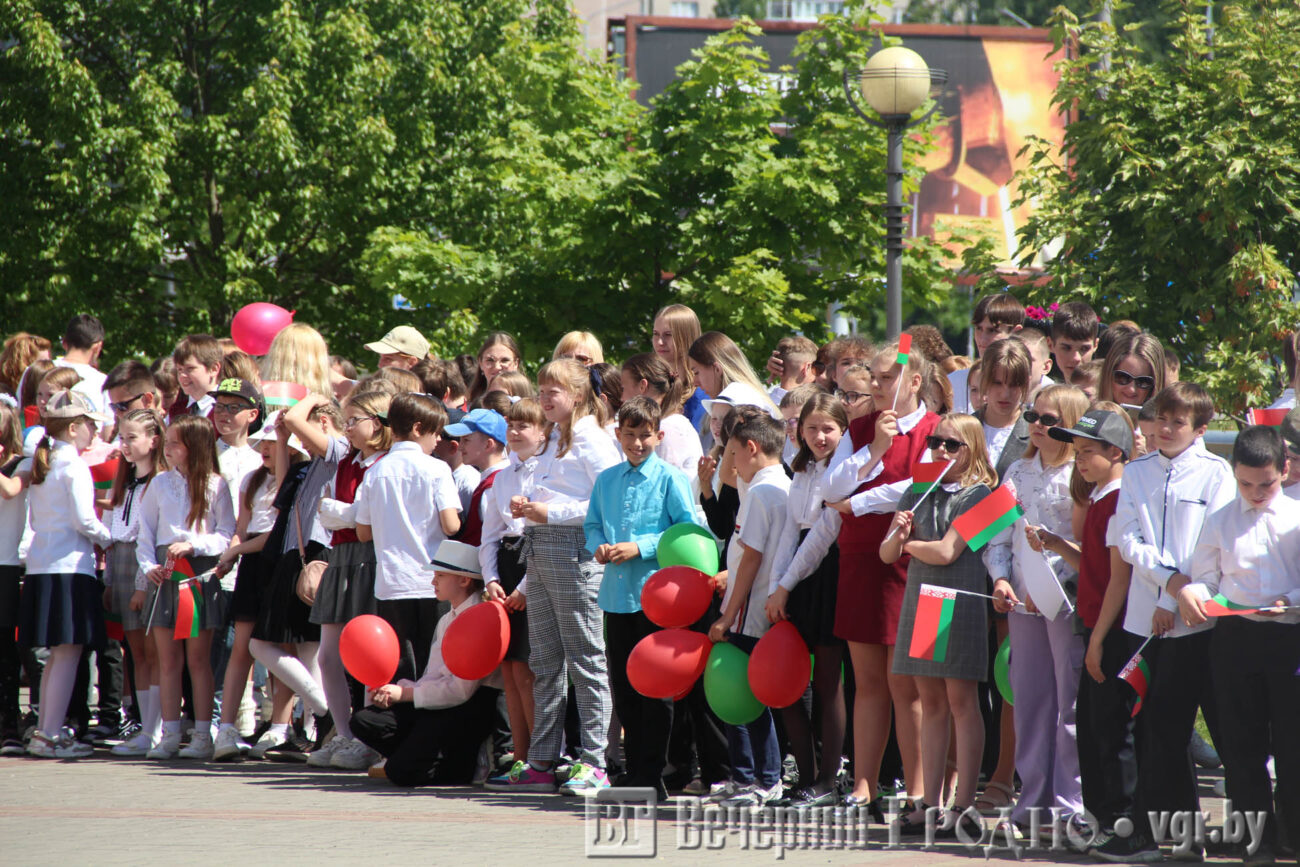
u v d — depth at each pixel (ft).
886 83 79.46
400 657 55.67
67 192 139.23
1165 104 98.02
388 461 56.29
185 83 145.89
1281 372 92.02
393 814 46.44
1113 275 95.66
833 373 57.62
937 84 81.25
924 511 43.24
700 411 60.64
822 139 120.98
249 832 42.93
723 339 55.93
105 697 67.87
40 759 60.39
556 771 52.70
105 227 144.87
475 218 151.53
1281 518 37.24
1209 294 93.20
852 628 44.52
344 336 157.58
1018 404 48.16
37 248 142.82
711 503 55.01
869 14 125.80
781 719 53.01
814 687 49.39
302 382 61.46
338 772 56.85
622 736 55.47
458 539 56.65
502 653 51.80
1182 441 39.55
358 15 148.46
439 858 38.75
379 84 147.33
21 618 61.26
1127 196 95.30
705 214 120.47
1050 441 43.37
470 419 57.57
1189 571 38.55
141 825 44.21
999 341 48.34
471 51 160.97
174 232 147.74
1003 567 42.78
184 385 66.69
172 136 140.05
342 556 57.26
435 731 53.01
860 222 120.57
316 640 59.06
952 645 41.91
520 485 53.31
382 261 127.65
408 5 154.51
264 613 58.18
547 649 52.03
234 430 62.03
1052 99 102.27
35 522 61.41
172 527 60.39
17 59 137.08
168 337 151.84
